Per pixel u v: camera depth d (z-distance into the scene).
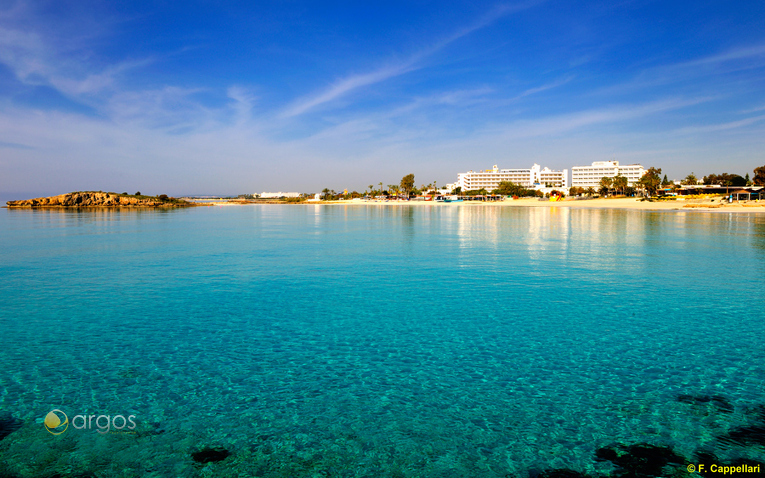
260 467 6.64
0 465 6.67
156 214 94.69
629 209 98.31
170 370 10.02
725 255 26.42
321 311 14.86
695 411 8.15
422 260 25.78
